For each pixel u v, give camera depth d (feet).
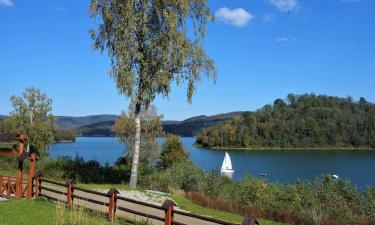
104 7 92.63
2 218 49.49
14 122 171.94
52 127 183.93
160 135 194.39
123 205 68.59
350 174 269.64
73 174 110.73
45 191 73.77
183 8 91.50
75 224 45.24
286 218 67.00
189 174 101.55
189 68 96.17
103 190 82.69
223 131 637.71
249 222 32.24
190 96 96.84
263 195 80.12
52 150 457.27
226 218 64.13
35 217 50.29
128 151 189.16
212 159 394.93
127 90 92.02
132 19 90.43
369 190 80.18
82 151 441.27
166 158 210.79
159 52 93.04
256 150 595.88
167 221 42.09
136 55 90.89
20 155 64.69
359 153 540.93
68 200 56.29
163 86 95.66
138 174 113.29
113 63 93.86
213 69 97.66
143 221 48.78
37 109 175.73
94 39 95.81
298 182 83.61
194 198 81.15
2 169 115.03
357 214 72.38
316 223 64.08
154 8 92.02
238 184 89.97
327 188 78.23
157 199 77.20
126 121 189.16
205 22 96.53
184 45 93.25
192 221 58.85
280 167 325.62
